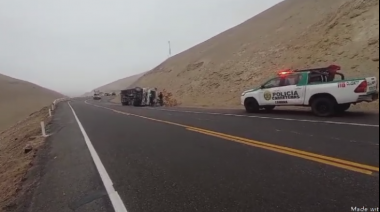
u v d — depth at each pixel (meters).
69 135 11.63
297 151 5.78
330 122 9.16
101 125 14.09
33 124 21.41
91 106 38.41
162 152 6.77
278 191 3.83
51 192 4.77
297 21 35.94
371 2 20.86
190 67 47.06
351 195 3.51
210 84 33.72
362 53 17.39
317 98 11.12
